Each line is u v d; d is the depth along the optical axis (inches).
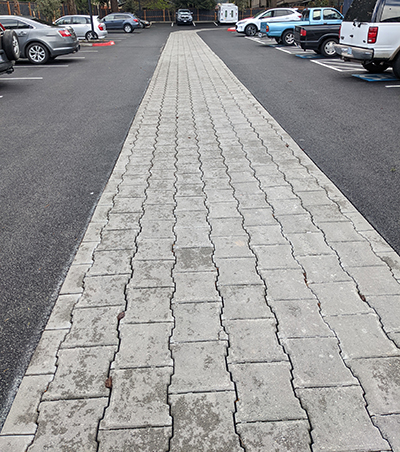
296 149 232.5
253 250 137.8
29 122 307.7
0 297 120.6
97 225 157.0
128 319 109.2
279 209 164.9
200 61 627.2
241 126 280.5
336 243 140.8
